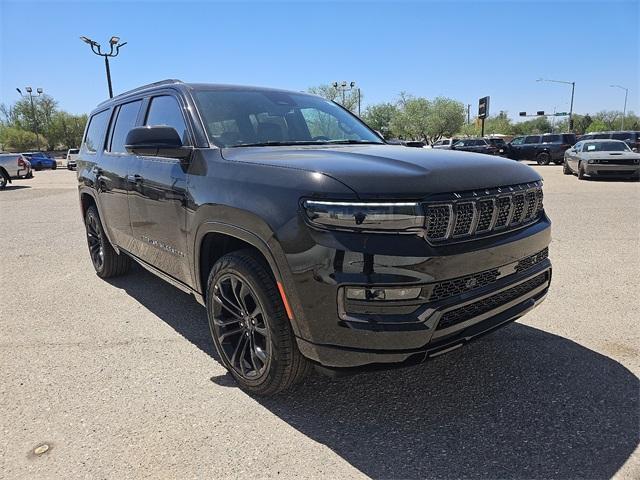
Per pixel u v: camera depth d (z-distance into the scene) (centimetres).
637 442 250
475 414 279
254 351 290
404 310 234
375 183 235
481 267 254
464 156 293
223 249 331
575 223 846
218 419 277
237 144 338
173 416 280
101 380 322
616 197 1202
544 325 400
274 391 288
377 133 441
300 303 247
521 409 282
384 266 229
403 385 311
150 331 404
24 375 329
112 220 473
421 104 7025
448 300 243
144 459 243
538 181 308
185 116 353
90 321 426
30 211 1173
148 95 420
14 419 278
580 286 498
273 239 253
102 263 541
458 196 246
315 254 237
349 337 237
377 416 279
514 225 284
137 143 326
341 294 235
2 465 239
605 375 318
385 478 229
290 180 254
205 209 302
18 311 452
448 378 319
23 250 718
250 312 292
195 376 327
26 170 2233
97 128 535
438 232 240
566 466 234
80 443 256
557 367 330
